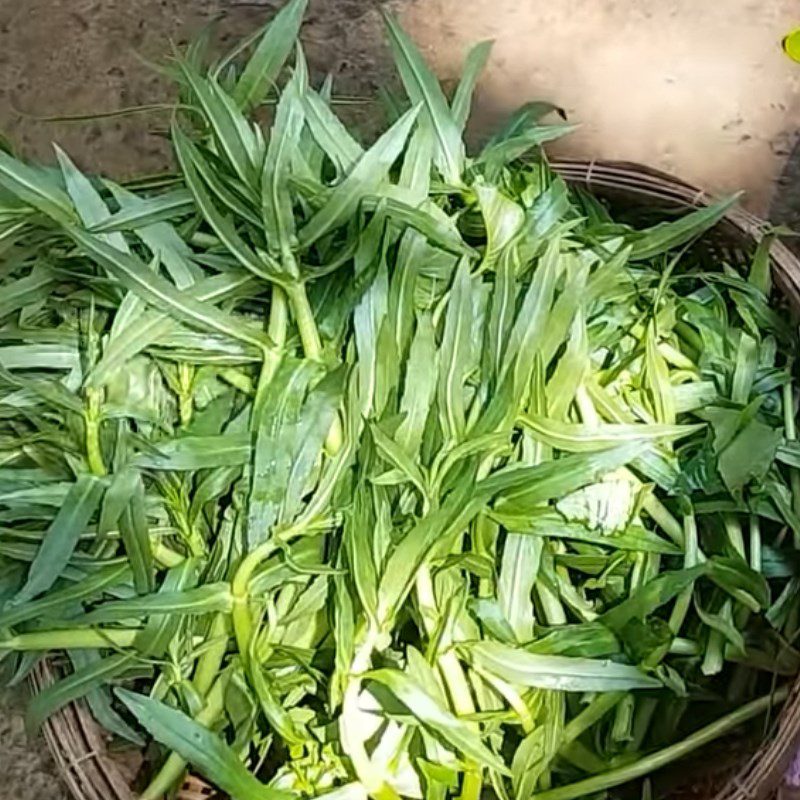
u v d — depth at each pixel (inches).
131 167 29.4
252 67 20.0
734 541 19.7
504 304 19.0
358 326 18.9
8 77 30.3
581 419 19.8
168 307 18.8
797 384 21.6
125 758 22.1
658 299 20.3
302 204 19.7
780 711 18.9
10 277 21.0
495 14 29.2
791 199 27.4
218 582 18.7
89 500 18.7
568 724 19.0
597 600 20.2
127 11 30.1
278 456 18.5
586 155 28.2
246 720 19.2
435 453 18.8
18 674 20.6
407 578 18.0
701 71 28.3
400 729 18.2
